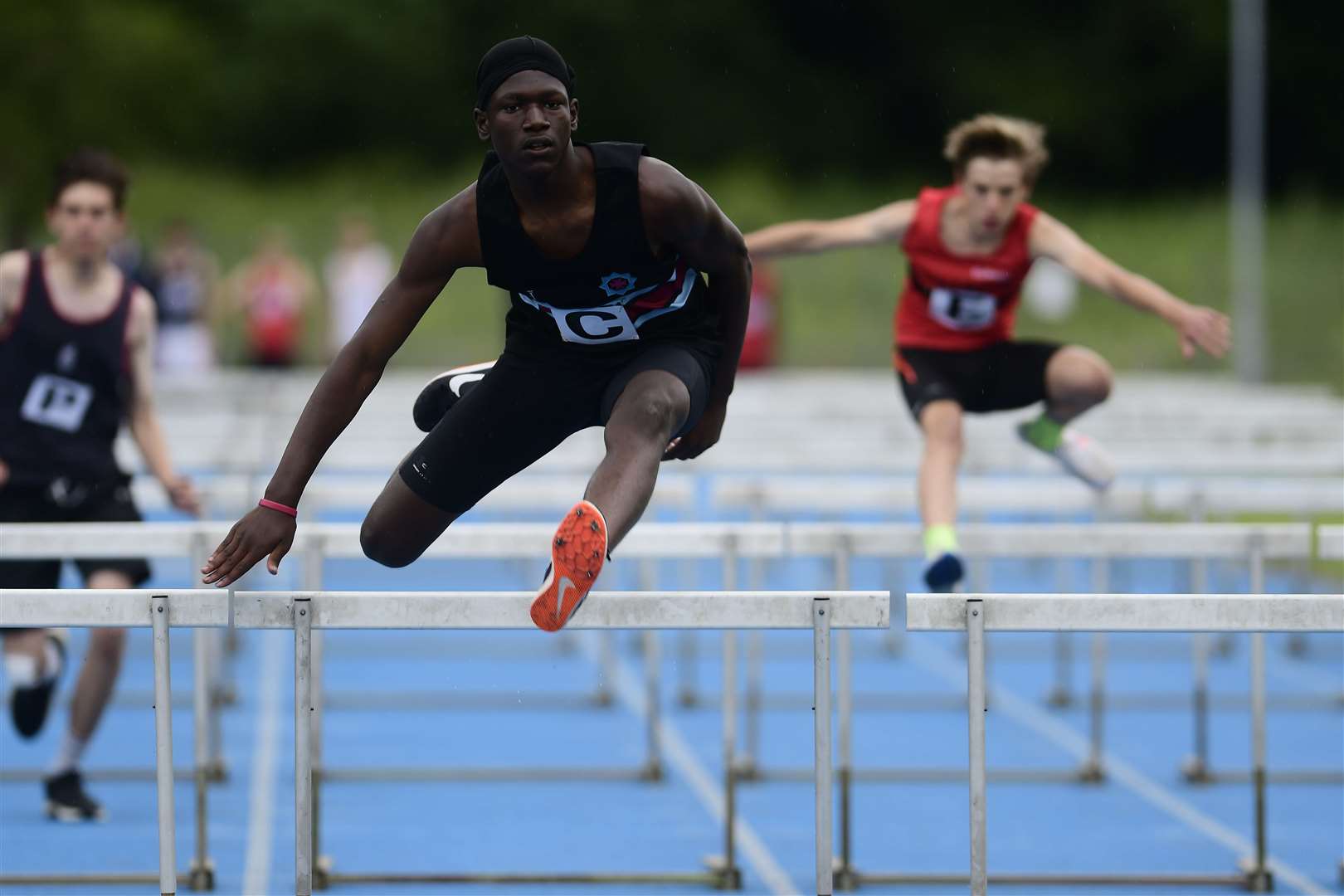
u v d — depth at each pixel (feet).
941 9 498.28
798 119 501.97
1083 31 497.87
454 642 130.41
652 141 495.82
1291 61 487.20
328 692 112.16
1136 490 91.86
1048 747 97.66
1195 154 497.05
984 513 129.08
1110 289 73.56
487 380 52.24
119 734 98.58
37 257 75.51
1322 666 121.90
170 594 49.83
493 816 82.07
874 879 71.46
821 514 150.61
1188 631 49.60
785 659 126.00
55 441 74.84
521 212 47.26
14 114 414.21
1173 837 79.00
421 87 499.92
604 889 70.54
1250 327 299.58
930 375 78.33
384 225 436.76
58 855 74.02
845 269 389.19
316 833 71.20
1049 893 70.18
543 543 72.38
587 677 117.80
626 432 47.01
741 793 86.79
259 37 491.31
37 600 49.80
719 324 52.06
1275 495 91.30
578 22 492.13
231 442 128.36
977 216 74.74
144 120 456.86
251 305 297.94
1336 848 77.05
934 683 116.57
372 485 110.22
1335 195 491.31
